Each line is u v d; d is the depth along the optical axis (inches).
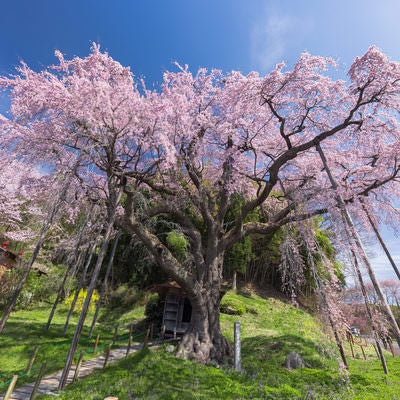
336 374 346.3
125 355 405.7
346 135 458.3
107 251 964.0
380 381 344.5
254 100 424.8
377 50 334.0
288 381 309.1
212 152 519.5
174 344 469.7
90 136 314.0
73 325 624.4
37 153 326.3
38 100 308.0
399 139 406.3
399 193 476.4
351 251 284.8
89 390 247.8
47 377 303.9
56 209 326.6
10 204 703.7
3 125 321.7
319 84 383.9
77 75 376.2
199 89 502.3
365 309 305.1
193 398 239.3
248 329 625.0
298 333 599.5
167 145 333.4
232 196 560.4
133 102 332.2
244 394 253.4
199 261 450.0
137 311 763.4
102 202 418.3
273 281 1079.6
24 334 488.4
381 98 366.0
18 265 757.9
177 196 489.1
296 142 500.4
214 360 381.1
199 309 414.6
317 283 296.4
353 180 455.8
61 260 895.7
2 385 265.3
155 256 404.5
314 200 385.1
